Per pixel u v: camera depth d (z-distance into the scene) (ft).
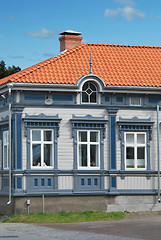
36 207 90.43
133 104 96.07
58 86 91.15
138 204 94.73
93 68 97.96
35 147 91.50
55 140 91.91
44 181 90.94
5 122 94.58
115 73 97.60
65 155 92.32
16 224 80.48
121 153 94.73
